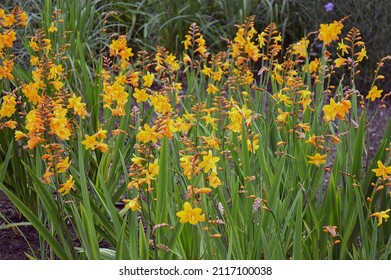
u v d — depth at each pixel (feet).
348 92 12.31
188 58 16.60
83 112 12.56
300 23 29.30
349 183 12.12
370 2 27.20
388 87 27.50
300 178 12.73
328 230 10.72
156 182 11.59
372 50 27.48
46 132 10.91
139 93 13.12
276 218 11.12
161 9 29.94
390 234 11.44
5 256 14.55
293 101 13.91
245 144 11.32
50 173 10.84
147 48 29.81
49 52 18.12
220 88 17.21
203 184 10.96
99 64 17.46
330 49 27.91
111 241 12.14
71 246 11.42
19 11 16.21
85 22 23.27
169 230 10.87
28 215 11.13
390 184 11.06
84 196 10.55
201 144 13.12
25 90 13.70
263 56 16.08
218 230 11.44
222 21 29.76
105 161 14.70
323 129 13.56
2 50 17.01
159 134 9.90
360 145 12.28
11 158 15.71
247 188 11.07
